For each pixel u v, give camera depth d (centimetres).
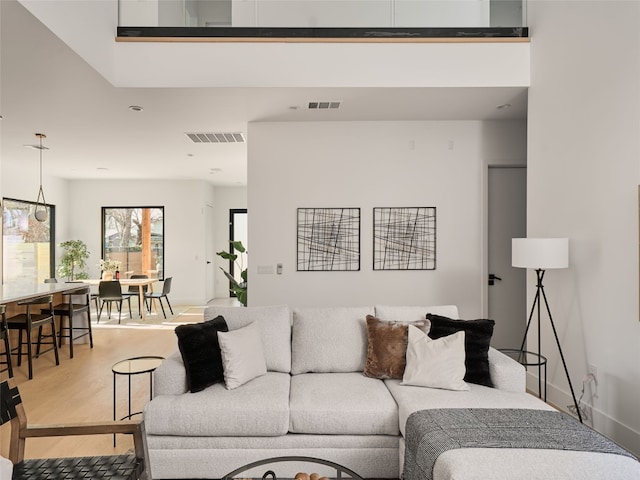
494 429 196
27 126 470
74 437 289
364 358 297
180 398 243
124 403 351
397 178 472
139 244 909
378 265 472
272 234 470
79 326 563
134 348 540
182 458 233
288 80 362
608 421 283
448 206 473
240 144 561
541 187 360
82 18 298
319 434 237
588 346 303
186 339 261
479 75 372
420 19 372
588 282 303
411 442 207
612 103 278
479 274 474
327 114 444
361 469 235
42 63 305
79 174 811
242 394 248
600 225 291
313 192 470
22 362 478
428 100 404
